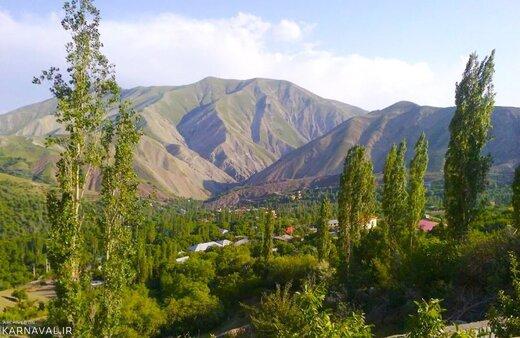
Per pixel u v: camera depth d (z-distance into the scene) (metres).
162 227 118.50
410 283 21.62
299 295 8.04
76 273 17.25
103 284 18.38
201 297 48.19
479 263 19.77
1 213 145.38
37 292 79.75
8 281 89.62
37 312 53.78
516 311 9.12
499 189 157.00
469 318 16.62
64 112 17.05
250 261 63.62
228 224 131.75
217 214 184.38
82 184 17.66
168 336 41.59
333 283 28.55
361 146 37.38
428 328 6.89
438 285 20.03
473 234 24.53
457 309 17.62
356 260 34.19
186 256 88.00
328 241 45.47
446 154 25.80
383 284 24.36
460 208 24.78
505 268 17.77
